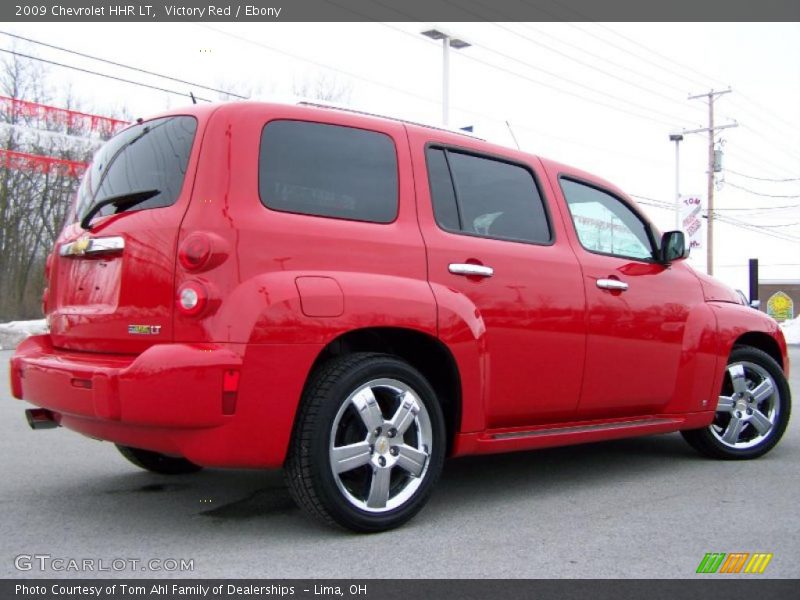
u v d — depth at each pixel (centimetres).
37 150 2044
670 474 513
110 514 401
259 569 320
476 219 436
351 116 401
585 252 488
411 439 381
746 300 615
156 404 318
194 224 337
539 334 441
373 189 394
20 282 2753
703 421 537
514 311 430
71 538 360
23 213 2702
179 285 335
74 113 2080
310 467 341
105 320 362
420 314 379
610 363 481
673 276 537
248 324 329
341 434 360
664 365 515
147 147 387
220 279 332
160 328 339
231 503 423
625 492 462
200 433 326
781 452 596
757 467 538
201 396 320
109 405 327
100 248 370
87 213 389
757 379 577
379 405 386
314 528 376
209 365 321
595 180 524
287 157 369
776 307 4334
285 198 362
